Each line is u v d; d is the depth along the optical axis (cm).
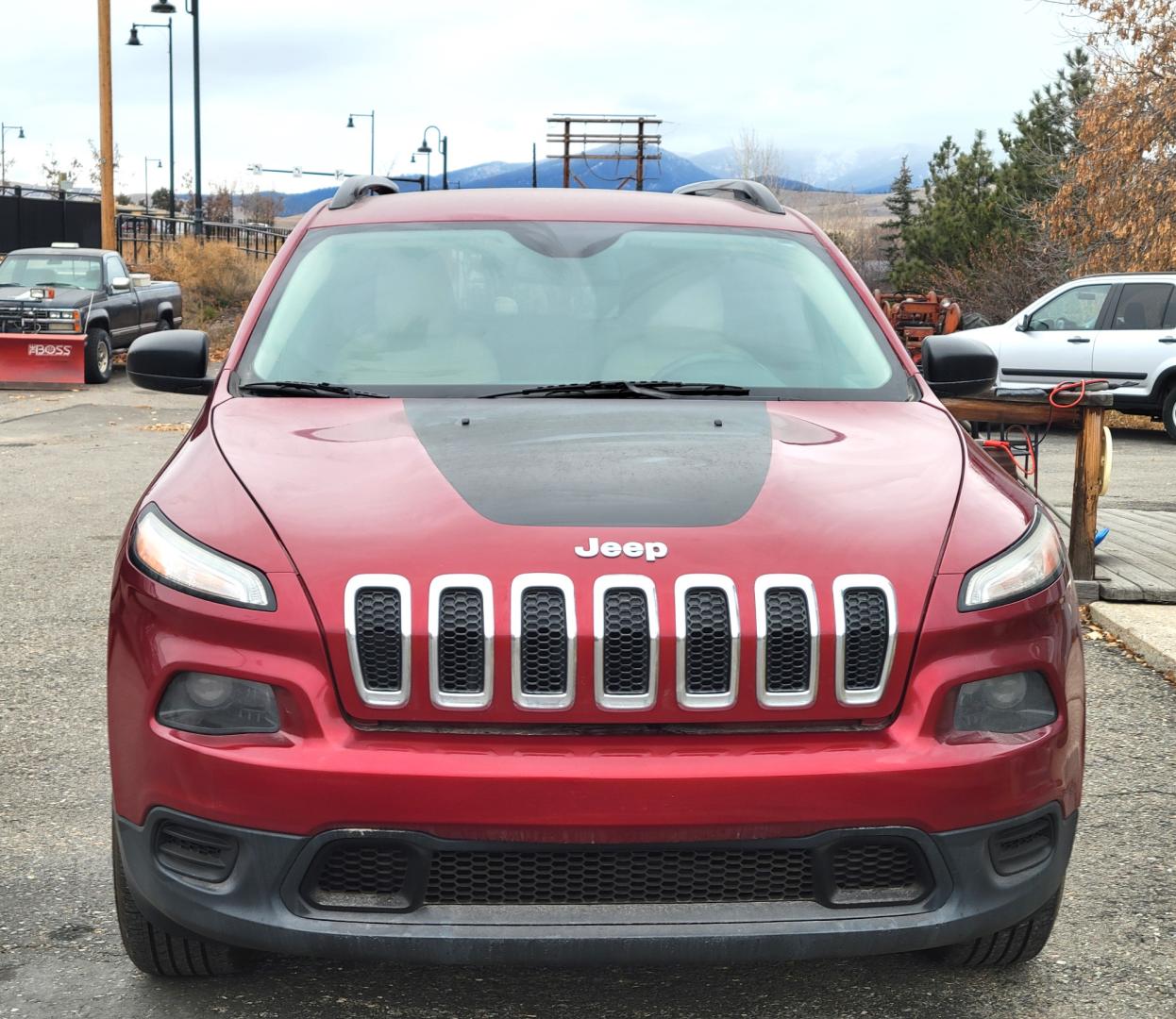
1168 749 513
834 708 281
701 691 279
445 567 281
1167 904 379
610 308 410
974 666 287
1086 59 3172
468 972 340
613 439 338
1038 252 2602
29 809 438
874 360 404
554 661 277
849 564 289
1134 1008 323
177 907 284
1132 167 2084
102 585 765
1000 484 334
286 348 394
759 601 280
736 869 279
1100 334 1622
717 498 306
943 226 3194
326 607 279
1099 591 737
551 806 269
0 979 330
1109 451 750
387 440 336
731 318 411
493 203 461
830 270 439
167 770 280
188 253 3066
